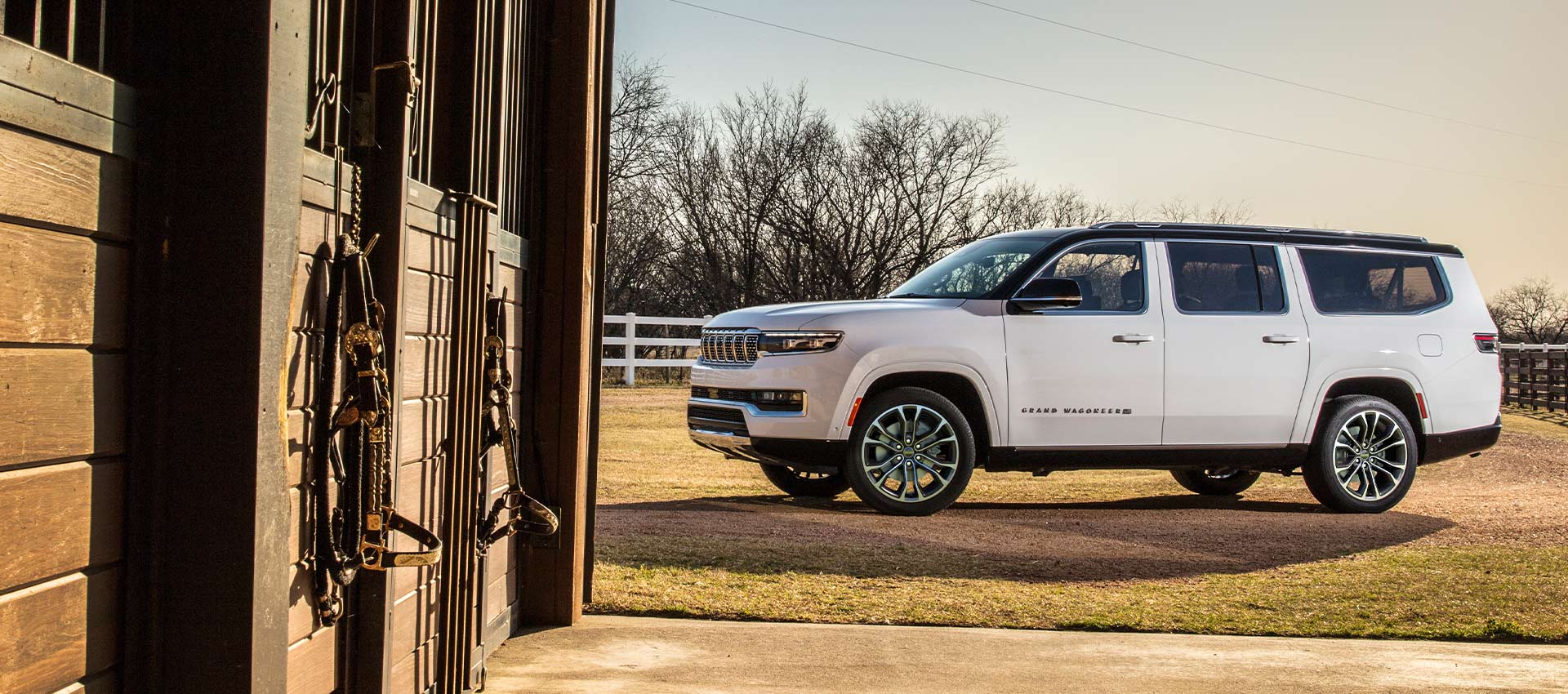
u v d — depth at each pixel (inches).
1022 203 1705.2
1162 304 295.9
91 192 63.0
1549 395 814.5
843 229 1600.6
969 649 157.2
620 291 1473.9
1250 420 298.2
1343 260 314.7
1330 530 273.9
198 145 70.4
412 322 105.4
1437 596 197.5
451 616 118.9
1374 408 306.3
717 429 292.2
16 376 56.8
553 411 162.7
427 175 110.7
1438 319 318.0
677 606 176.9
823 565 213.6
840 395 274.7
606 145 179.0
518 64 148.5
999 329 285.0
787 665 146.3
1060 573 213.9
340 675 94.0
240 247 70.6
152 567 70.1
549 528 130.1
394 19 95.4
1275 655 157.4
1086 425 288.8
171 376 70.5
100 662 65.7
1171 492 352.2
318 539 84.4
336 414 86.7
